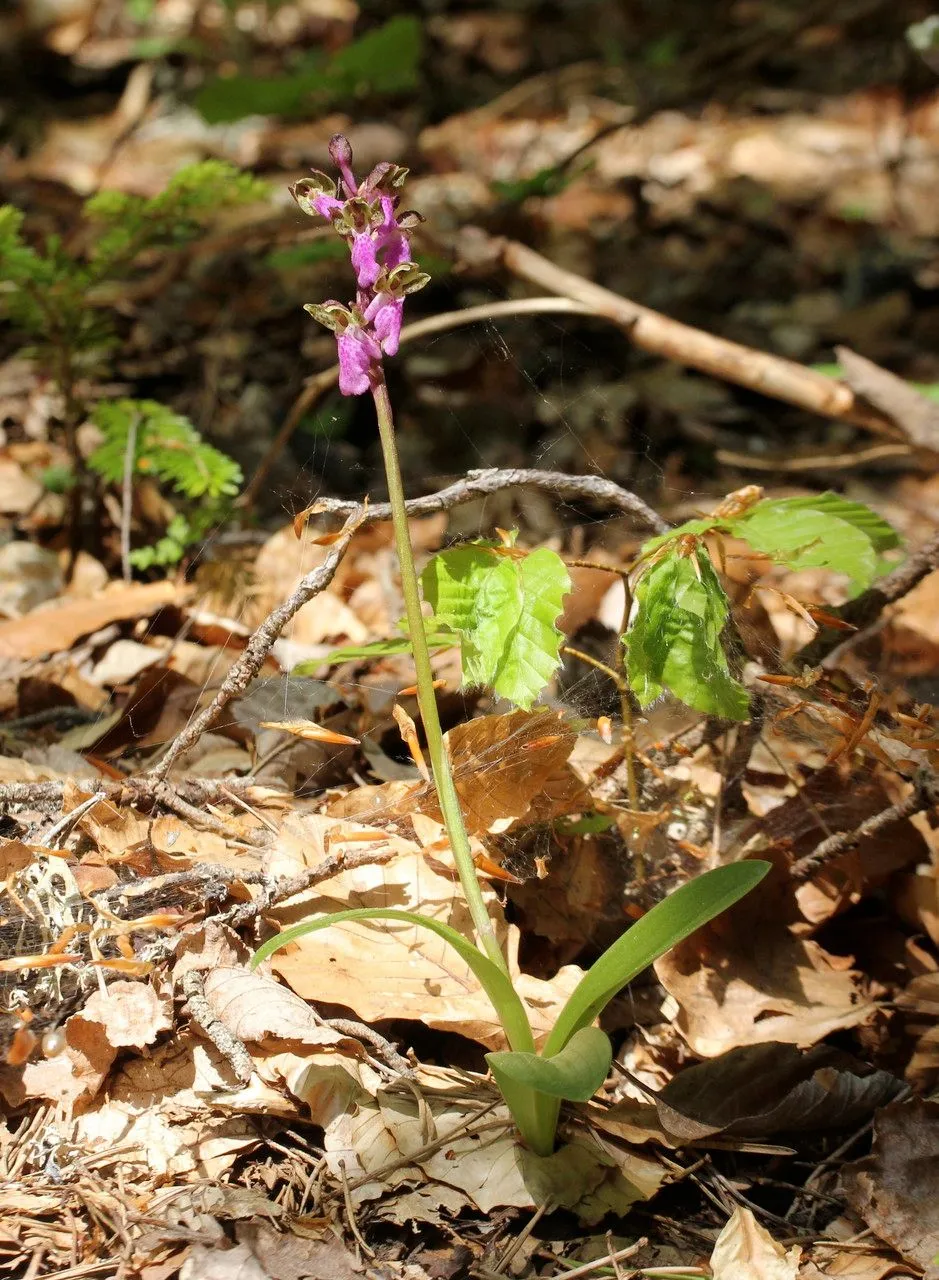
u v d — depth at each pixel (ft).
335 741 2.95
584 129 7.46
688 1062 2.98
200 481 3.53
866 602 3.11
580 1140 2.86
